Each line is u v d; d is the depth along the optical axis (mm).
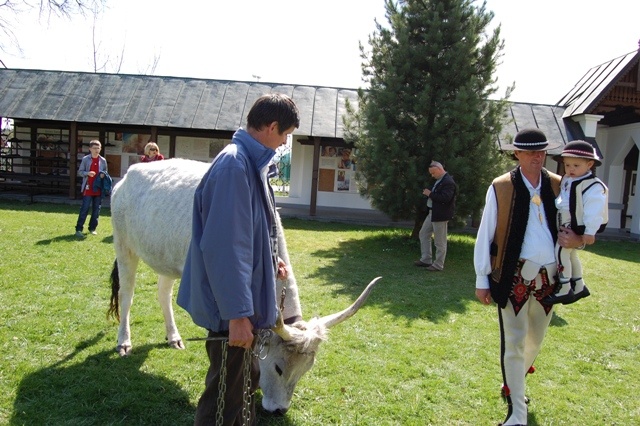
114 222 4848
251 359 3113
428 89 11180
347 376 4629
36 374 4242
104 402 3887
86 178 10578
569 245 3604
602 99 16031
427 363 5043
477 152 11281
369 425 3850
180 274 4195
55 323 5418
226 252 2461
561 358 5441
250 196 2562
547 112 17422
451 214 9453
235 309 2447
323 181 18609
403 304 7129
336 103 17672
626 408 4375
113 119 16609
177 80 18516
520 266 3689
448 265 10164
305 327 3404
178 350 4934
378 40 12352
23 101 17094
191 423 3717
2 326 5262
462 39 11680
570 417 4168
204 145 18500
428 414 4047
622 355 5680
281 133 2705
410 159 11344
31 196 15953
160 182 4406
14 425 3520
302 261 9812
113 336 5195
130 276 4898
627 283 9648
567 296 3703
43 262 8070
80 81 18156
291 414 3914
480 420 4000
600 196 3584
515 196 3693
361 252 11031
